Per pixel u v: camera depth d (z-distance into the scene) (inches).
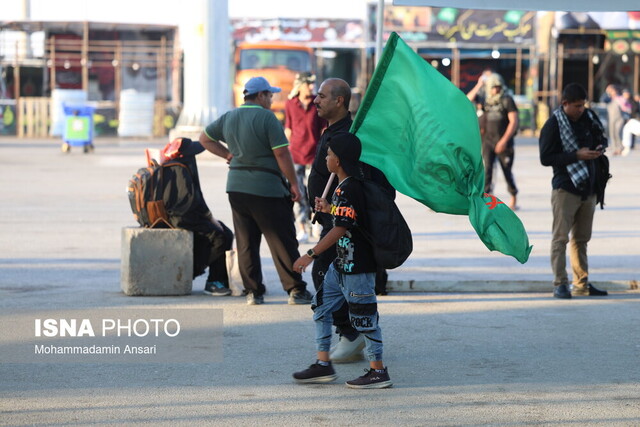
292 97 961.5
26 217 1192.2
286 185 684.1
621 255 940.6
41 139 3353.8
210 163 2060.8
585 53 3447.3
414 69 518.0
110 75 3649.1
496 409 453.1
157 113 3494.1
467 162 513.7
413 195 518.6
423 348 573.3
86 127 2514.8
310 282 797.2
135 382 496.4
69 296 717.9
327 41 3366.1
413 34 3412.9
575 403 462.9
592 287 744.3
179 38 3550.7
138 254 719.7
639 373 518.6
